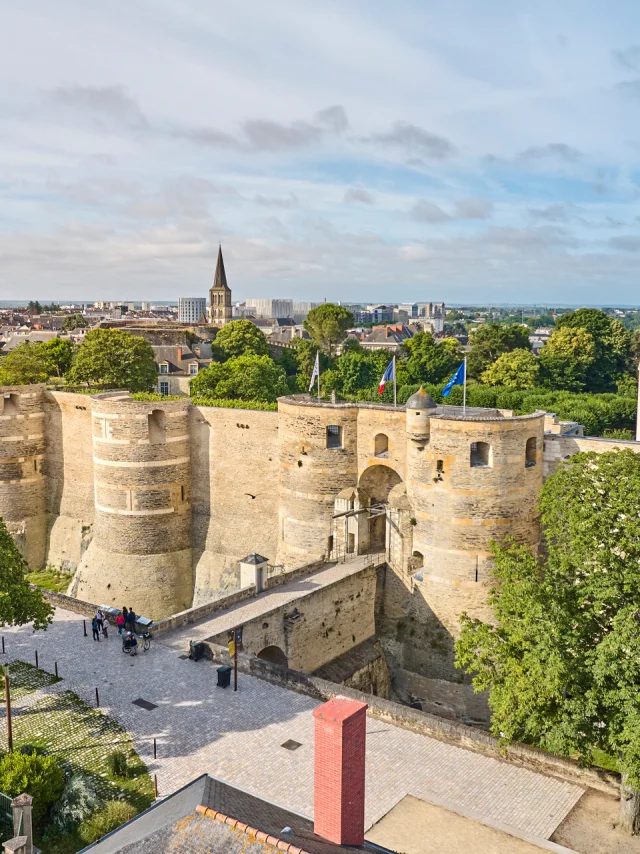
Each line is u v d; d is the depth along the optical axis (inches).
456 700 2058.3
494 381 5187.0
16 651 1691.7
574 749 1250.0
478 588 2032.5
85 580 2625.5
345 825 800.3
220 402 2736.2
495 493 2000.5
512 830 1126.4
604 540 1344.7
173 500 2623.0
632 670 1208.2
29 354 4315.9
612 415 4355.3
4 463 2950.3
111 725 1382.9
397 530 2191.2
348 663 2075.5
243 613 1893.5
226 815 701.3
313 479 2313.0
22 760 1155.3
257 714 1429.6
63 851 1068.5
